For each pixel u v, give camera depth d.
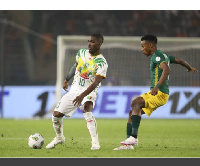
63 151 17.06
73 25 65.81
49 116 46.25
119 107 46.50
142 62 52.03
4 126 34.31
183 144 21.22
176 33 63.84
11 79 61.84
